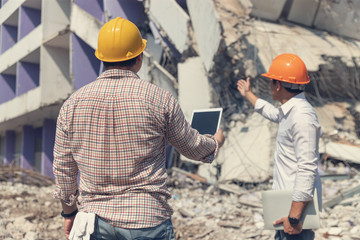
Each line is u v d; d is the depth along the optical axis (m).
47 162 16.27
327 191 5.51
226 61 7.00
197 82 7.50
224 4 7.70
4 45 19.34
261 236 4.21
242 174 6.54
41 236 4.33
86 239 1.46
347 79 7.49
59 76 14.48
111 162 1.50
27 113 15.43
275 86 2.41
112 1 8.54
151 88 1.54
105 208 1.49
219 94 7.18
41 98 14.05
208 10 6.64
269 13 8.50
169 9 7.79
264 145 6.55
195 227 4.69
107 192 1.51
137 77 1.60
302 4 8.80
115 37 1.59
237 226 4.57
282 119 2.33
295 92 2.34
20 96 15.95
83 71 10.95
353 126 7.29
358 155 6.45
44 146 16.33
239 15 7.62
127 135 1.49
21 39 16.62
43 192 7.23
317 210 2.16
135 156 1.49
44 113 15.66
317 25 9.07
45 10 14.32
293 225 2.14
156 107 1.50
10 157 20.58
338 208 4.80
